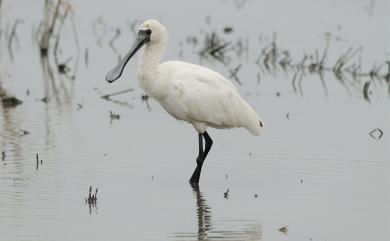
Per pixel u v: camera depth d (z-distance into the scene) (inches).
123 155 627.5
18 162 601.6
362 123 727.1
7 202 520.1
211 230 480.4
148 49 579.5
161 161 617.0
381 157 624.7
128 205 521.7
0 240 456.8
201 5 1251.2
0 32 1060.5
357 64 954.7
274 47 984.9
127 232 473.7
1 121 716.7
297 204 526.6
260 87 862.5
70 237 463.5
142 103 798.5
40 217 494.9
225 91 586.9
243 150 645.9
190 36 1078.4
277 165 608.4
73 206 516.1
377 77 911.0
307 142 665.6
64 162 605.3
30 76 889.5
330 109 777.6
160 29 577.0
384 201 529.7
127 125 716.7
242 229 482.6
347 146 653.9
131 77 896.9
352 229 482.6
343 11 1214.3
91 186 553.9
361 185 561.9
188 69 583.5
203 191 553.0
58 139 665.0
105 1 1253.7
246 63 969.5
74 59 971.3
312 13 1205.7
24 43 1031.6
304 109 775.7
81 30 1107.3
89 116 743.7
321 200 533.3
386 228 483.8
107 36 1083.3
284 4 1259.8
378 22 1149.7
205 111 579.5
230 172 595.2
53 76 893.2
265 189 557.0
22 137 668.1
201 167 577.9
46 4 1019.3
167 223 490.9
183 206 522.0
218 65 955.3
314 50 1016.2
